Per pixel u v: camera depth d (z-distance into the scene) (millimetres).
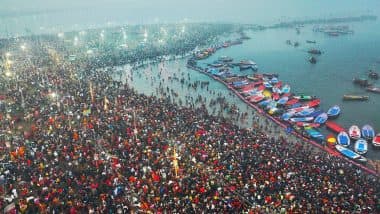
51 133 55188
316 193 40219
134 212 36750
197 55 148375
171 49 160250
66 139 52875
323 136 64750
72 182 42062
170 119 63438
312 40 199625
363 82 101062
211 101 83500
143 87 101062
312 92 96062
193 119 64125
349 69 123125
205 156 48281
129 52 151250
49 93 78125
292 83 106188
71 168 45219
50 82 88438
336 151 58812
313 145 61250
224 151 50500
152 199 38688
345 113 78875
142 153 48750
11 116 63812
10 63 113438
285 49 170375
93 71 109250
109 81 95875
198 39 191125
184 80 108812
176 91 96375
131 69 124125
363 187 43438
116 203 37906
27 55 135125
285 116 73562
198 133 56688
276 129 68500
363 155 58375
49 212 36781
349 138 63406
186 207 37062
